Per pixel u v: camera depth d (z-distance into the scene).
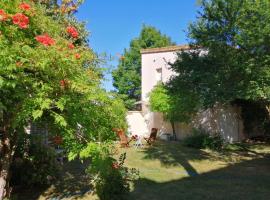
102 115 5.80
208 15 16.25
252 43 14.37
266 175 13.09
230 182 11.84
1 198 7.18
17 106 5.76
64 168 12.98
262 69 14.58
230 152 19.34
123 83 43.19
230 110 24.16
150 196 9.91
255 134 24.61
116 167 9.06
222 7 15.52
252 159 17.02
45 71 5.40
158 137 25.25
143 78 26.66
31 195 9.75
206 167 14.89
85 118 5.58
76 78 5.65
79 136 5.65
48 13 8.81
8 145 7.23
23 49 5.25
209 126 23.53
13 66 4.96
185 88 17.97
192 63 17.62
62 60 5.38
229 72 16.02
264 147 21.25
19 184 10.19
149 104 24.53
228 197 9.87
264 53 14.57
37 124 6.68
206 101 17.11
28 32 5.98
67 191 10.08
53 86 5.46
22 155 10.10
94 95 5.61
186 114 22.61
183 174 13.29
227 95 16.17
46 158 10.46
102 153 5.71
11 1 5.75
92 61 6.82
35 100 5.23
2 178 7.21
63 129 5.70
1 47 5.09
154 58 26.17
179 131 24.77
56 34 6.44
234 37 15.35
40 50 5.34
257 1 14.13
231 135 24.06
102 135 5.80
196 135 21.62
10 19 5.53
